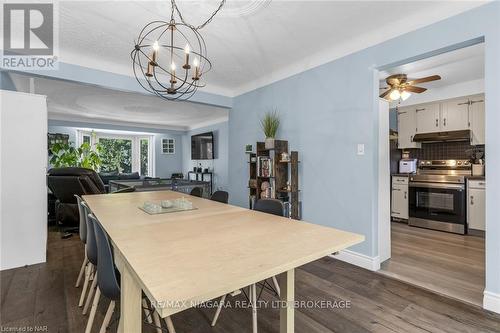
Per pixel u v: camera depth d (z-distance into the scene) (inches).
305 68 128.8
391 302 78.3
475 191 150.3
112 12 87.4
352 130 109.5
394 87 133.0
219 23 94.1
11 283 90.6
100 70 128.8
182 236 52.0
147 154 347.9
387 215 113.4
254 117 161.6
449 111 171.6
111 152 325.1
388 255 113.7
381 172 109.2
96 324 67.6
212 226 60.4
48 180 144.1
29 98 105.8
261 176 141.6
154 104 213.0
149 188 192.2
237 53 120.9
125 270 42.7
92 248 59.4
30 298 80.6
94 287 73.6
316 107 124.0
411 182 177.3
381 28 98.2
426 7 84.7
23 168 105.0
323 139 121.1
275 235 52.8
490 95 73.4
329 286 88.9
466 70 138.8
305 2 82.1
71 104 212.7
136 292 43.9
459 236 150.2
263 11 86.8
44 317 70.6
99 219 67.6
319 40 108.3
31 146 106.5
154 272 34.6
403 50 92.7
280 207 80.5
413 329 65.5
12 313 72.4
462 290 85.4
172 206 84.7
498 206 72.1
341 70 113.0
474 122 160.4
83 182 144.2
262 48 115.9
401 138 197.2
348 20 92.9
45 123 109.5
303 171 131.0
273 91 147.4
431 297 81.3
